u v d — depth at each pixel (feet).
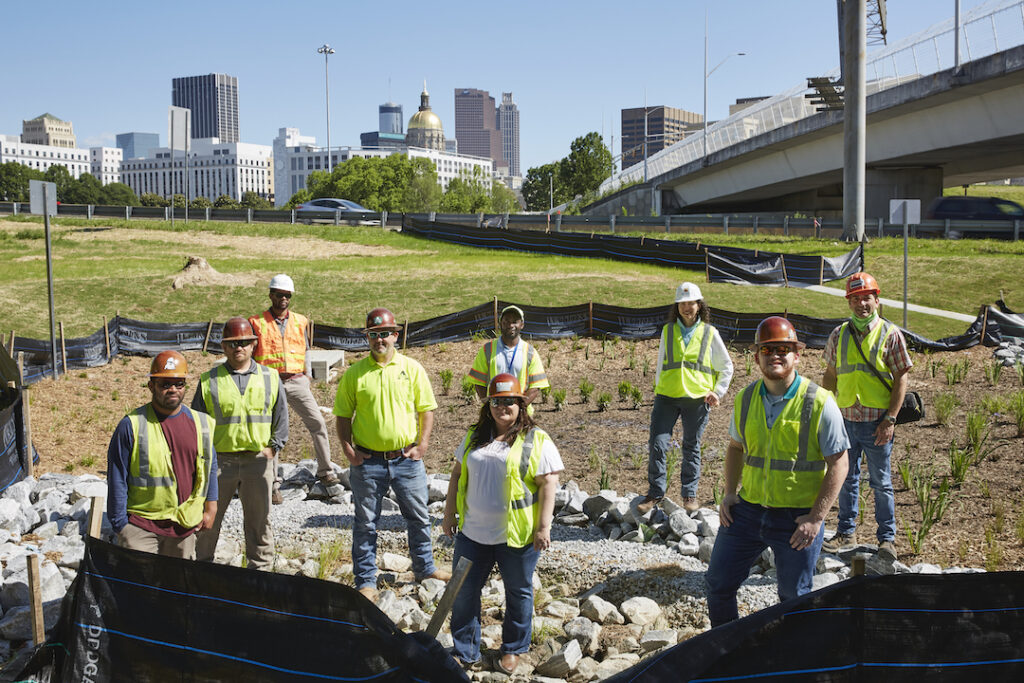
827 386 21.90
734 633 11.85
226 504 19.99
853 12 101.45
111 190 520.42
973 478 27.30
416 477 20.54
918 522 23.71
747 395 15.65
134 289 73.10
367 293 73.31
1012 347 49.98
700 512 23.57
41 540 22.57
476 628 17.03
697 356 23.93
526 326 58.03
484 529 16.56
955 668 12.10
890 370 20.53
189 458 17.04
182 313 66.90
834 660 12.00
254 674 12.64
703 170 194.18
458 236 116.06
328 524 25.20
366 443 20.10
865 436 20.95
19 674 12.96
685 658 11.81
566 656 16.48
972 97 119.34
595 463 31.14
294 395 26.99
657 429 24.40
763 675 11.89
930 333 58.44
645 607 18.85
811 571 15.24
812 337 55.06
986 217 121.29
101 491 25.91
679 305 23.81
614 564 21.61
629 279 78.43
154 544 16.90
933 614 12.05
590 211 261.03
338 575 21.44
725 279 80.43
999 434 32.63
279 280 26.73
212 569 12.66
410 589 20.84
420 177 373.81
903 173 155.84
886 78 131.13
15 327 60.03
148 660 12.94
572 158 353.51
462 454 16.99
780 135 156.46
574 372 49.88
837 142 152.35
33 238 121.39
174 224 138.41
